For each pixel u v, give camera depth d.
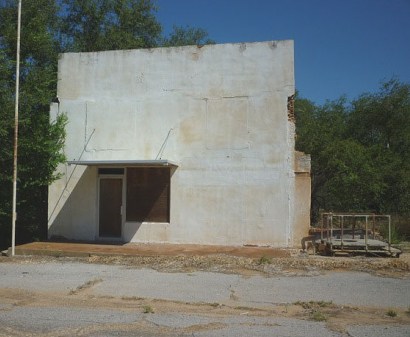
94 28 25.78
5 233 19.42
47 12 20.64
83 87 16.91
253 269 11.55
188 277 10.68
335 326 6.91
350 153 25.09
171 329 6.71
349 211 24.73
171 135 16.05
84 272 11.38
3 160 16.33
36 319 7.24
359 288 9.56
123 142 16.44
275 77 15.34
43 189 19.42
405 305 8.25
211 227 15.53
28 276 10.88
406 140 27.75
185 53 16.09
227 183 15.49
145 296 8.90
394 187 25.28
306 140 27.59
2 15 17.72
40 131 16.47
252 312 7.79
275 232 15.07
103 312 7.70
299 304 8.31
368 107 28.73
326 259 12.56
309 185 15.00
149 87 16.33
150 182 16.19
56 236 16.77
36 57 18.66
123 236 16.20
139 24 26.58
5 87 16.27
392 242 17.45
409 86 28.23
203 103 15.84
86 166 16.67
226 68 15.73
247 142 15.43
